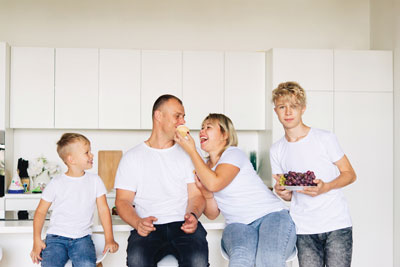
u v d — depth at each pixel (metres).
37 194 4.02
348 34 4.62
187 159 2.31
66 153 2.26
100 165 4.43
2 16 4.36
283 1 4.59
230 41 4.54
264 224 2.14
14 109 4.11
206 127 2.40
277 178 2.29
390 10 4.21
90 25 4.43
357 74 4.16
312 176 2.13
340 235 2.20
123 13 4.46
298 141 2.26
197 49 4.51
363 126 4.16
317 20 4.61
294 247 2.24
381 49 4.41
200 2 4.53
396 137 4.13
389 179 4.17
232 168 2.21
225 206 2.28
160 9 4.49
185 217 2.08
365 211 4.14
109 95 4.19
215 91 4.26
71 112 4.16
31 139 4.43
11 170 4.27
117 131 4.51
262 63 4.30
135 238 2.14
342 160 2.24
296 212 2.25
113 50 4.19
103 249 2.38
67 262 2.20
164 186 2.26
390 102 4.18
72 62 4.16
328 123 4.12
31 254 2.18
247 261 2.04
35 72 4.12
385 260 4.15
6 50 3.98
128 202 2.25
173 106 2.30
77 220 2.21
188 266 2.06
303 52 4.11
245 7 4.56
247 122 4.29
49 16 4.40
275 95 2.28
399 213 4.07
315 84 4.11
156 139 2.33
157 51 4.22
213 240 2.72
